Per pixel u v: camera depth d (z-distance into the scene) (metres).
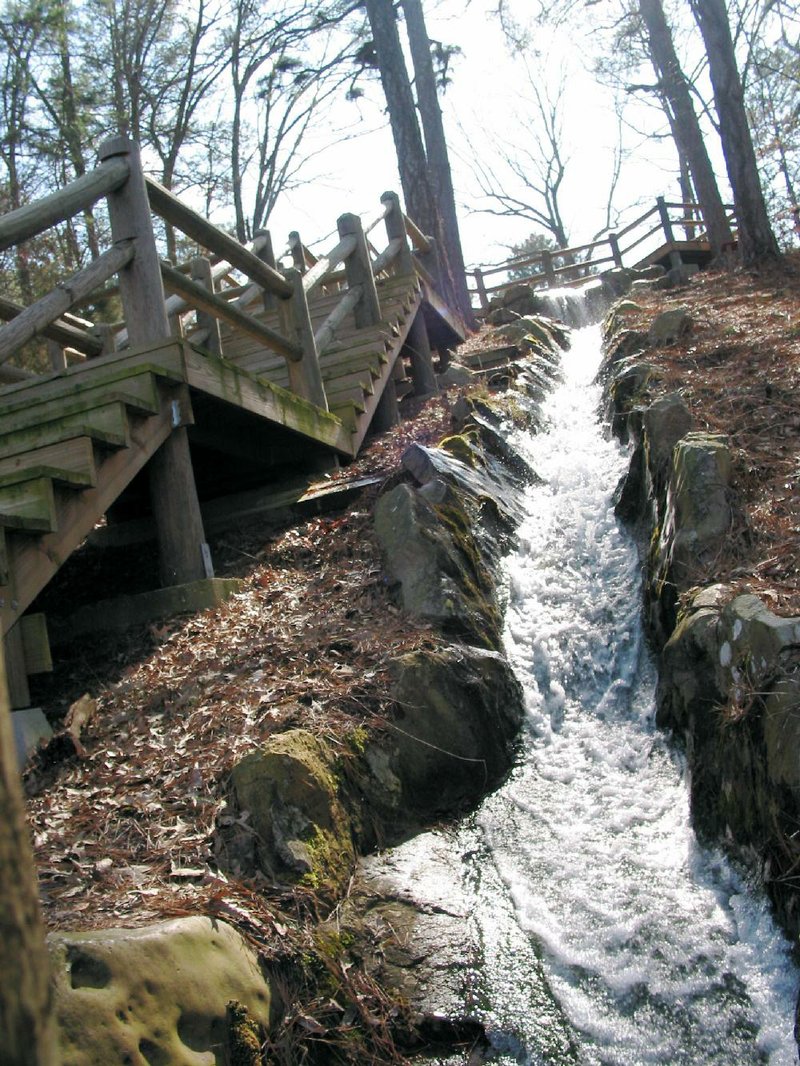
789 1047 2.92
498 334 11.54
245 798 3.54
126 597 5.43
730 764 3.71
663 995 3.19
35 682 4.89
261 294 10.30
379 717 4.23
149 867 3.27
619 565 5.81
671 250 17.95
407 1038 3.06
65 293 4.89
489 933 3.46
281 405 6.43
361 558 5.70
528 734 4.81
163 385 5.36
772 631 3.62
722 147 14.45
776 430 5.76
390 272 11.93
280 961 3.03
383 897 3.54
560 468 7.25
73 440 4.69
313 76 21.44
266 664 4.63
